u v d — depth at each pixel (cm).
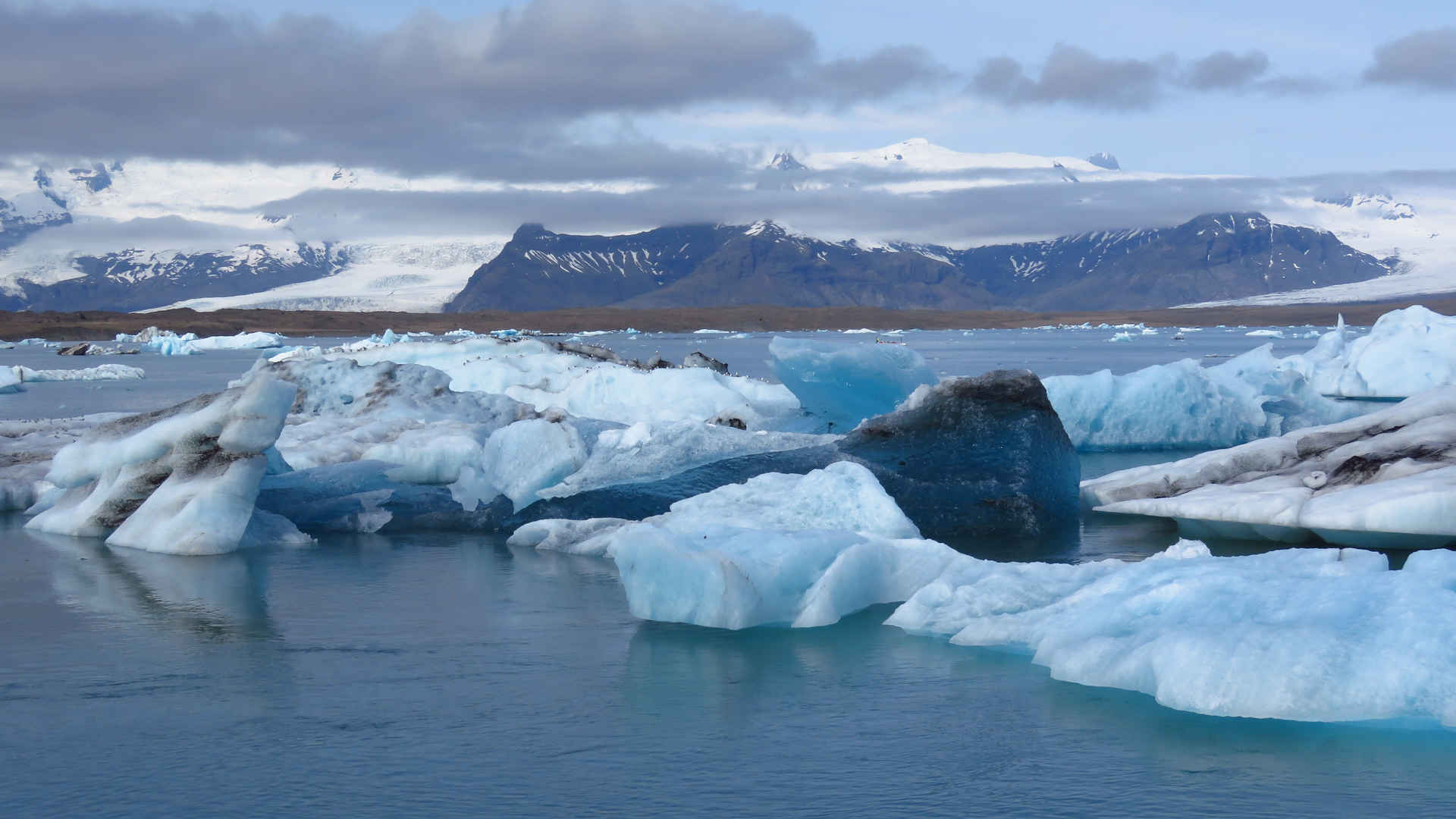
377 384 1884
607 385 2314
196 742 646
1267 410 2438
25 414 3369
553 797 569
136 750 635
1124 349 9819
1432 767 591
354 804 561
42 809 557
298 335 19225
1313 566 854
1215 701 674
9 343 13125
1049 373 5738
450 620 934
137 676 773
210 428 1298
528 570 1139
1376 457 1253
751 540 966
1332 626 702
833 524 1128
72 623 925
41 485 1573
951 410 1475
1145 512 1328
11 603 994
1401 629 672
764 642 859
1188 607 771
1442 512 1077
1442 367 3316
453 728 669
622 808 555
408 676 774
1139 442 2256
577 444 1455
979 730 659
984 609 880
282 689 746
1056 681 750
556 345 2898
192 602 998
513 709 704
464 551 1253
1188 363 2328
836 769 605
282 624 918
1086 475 1888
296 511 1406
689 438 1488
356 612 961
